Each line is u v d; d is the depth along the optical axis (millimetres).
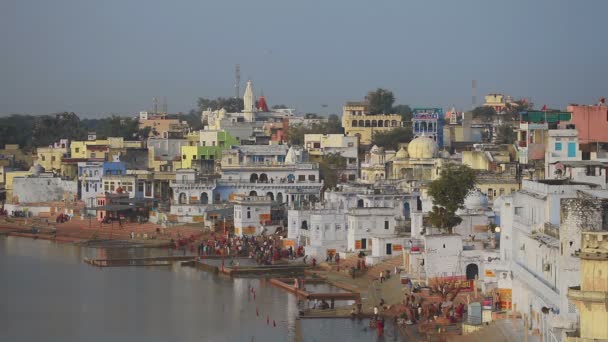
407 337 120688
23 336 130000
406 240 163250
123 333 131125
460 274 140625
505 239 122562
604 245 71812
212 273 177750
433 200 160875
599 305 71562
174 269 182875
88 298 154000
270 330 130625
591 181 128375
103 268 183375
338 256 178000
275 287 162625
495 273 125625
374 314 132875
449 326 118938
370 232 177750
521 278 109500
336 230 182625
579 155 156500
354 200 197375
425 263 140875
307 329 128500
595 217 86188
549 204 100938
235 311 143250
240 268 175375
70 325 135875
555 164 146375
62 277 173375
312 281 164000
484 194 172500
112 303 150125
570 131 157000
